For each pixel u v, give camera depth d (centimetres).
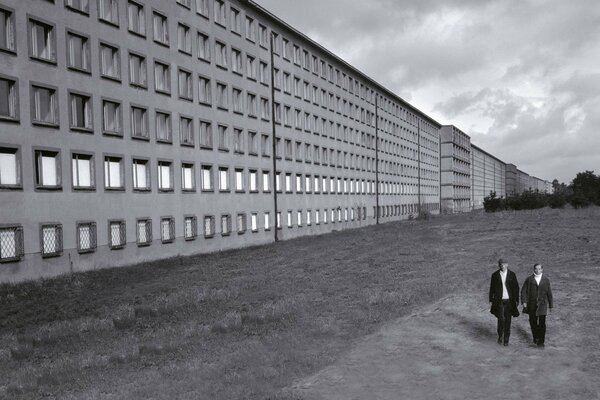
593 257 2497
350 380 1099
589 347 1242
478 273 2231
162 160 3888
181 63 4156
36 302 2284
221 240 4603
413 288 2000
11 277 2692
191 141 4259
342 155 7656
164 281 2783
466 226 5234
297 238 5738
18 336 1655
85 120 3247
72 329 1730
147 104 3756
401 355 1247
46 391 1137
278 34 5838
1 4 2698
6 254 2688
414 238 4300
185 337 1549
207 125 4522
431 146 13162
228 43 4831
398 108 10512
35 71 2881
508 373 1106
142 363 1313
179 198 4078
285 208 5897
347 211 7788
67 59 3100
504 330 1288
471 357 1214
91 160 3256
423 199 12294
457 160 14850
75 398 1066
